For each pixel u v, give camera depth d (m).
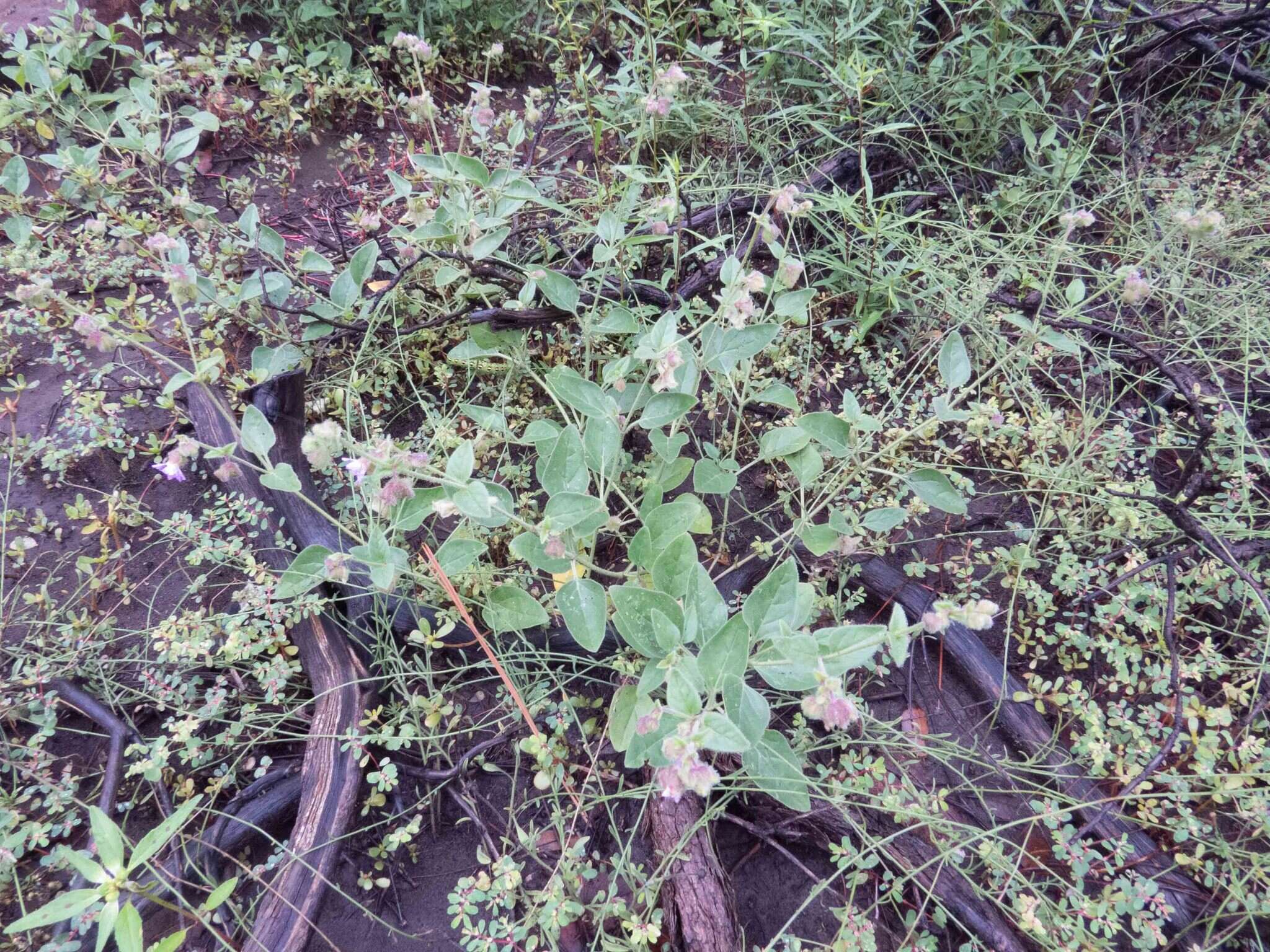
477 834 1.91
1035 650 2.19
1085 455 2.34
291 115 3.43
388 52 3.79
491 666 2.08
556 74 3.61
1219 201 3.10
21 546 2.30
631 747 1.60
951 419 1.94
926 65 3.39
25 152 3.38
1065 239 2.45
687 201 2.72
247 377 2.47
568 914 1.56
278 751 1.98
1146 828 1.84
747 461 2.62
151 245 2.03
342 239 2.93
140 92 2.70
